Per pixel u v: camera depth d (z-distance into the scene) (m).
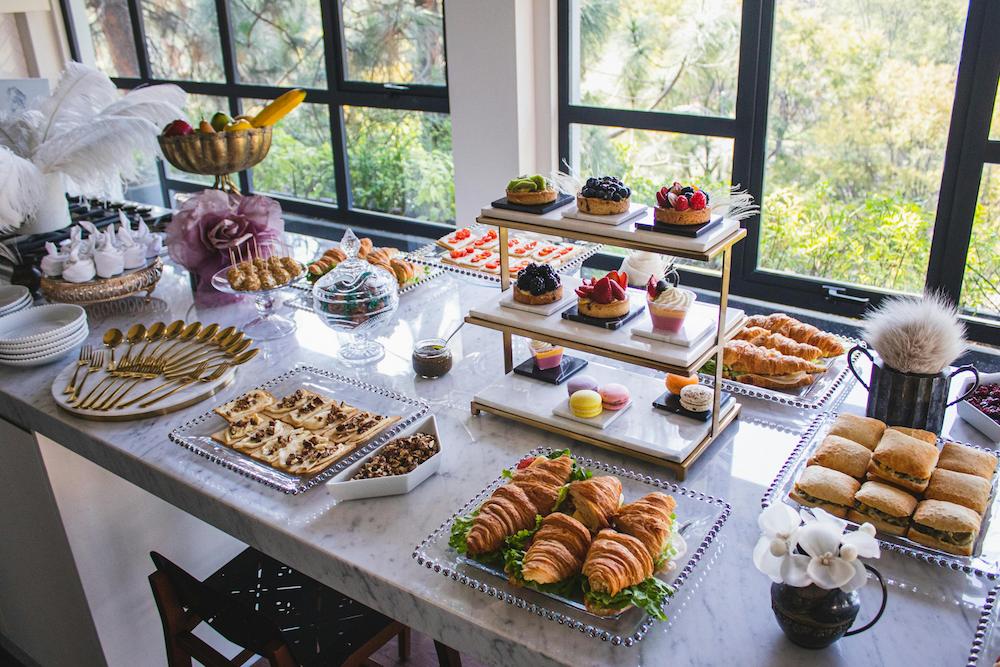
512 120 3.11
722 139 2.85
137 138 2.36
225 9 3.92
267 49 3.90
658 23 2.85
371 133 3.73
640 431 1.55
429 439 1.57
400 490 1.49
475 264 2.43
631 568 1.18
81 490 1.94
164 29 4.21
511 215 1.63
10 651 2.51
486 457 1.58
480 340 2.04
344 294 1.83
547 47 3.04
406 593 1.28
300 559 1.42
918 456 1.37
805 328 1.87
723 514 1.37
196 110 4.31
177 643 1.73
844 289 2.75
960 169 2.42
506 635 1.19
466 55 3.11
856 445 1.45
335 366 1.94
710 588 1.26
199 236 2.30
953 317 1.54
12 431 1.93
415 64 3.47
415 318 2.16
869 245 2.68
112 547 2.03
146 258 2.37
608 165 3.16
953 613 1.20
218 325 2.07
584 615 1.20
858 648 1.15
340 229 3.96
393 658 2.33
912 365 1.49
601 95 3.07
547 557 1.21
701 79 2.84
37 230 2.55
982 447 1.54
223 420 1.73
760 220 2.86
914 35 2.39
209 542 2.24
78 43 4.54
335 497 1.48
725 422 1.62
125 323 2.19
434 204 3.70
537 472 1.39
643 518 1.27
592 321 1.57
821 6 2.51
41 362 1.96
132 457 1.63
